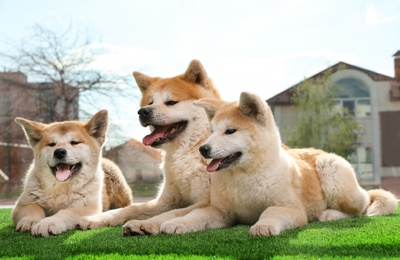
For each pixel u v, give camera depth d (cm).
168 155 205
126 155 811
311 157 206
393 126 859
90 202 209
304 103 848
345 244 154
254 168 179
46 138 207
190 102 203
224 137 177
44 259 148
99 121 217
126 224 173
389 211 214
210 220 182
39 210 202
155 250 152
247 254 146
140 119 200
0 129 852
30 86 854
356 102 873
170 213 185
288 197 181
